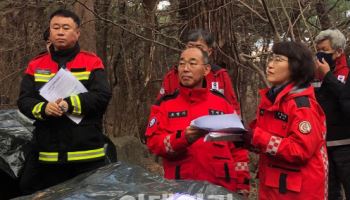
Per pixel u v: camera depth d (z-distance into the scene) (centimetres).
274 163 306
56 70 329
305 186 296
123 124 877
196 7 522
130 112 877
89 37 616
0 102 755
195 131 297
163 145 313
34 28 732
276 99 300
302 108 292
